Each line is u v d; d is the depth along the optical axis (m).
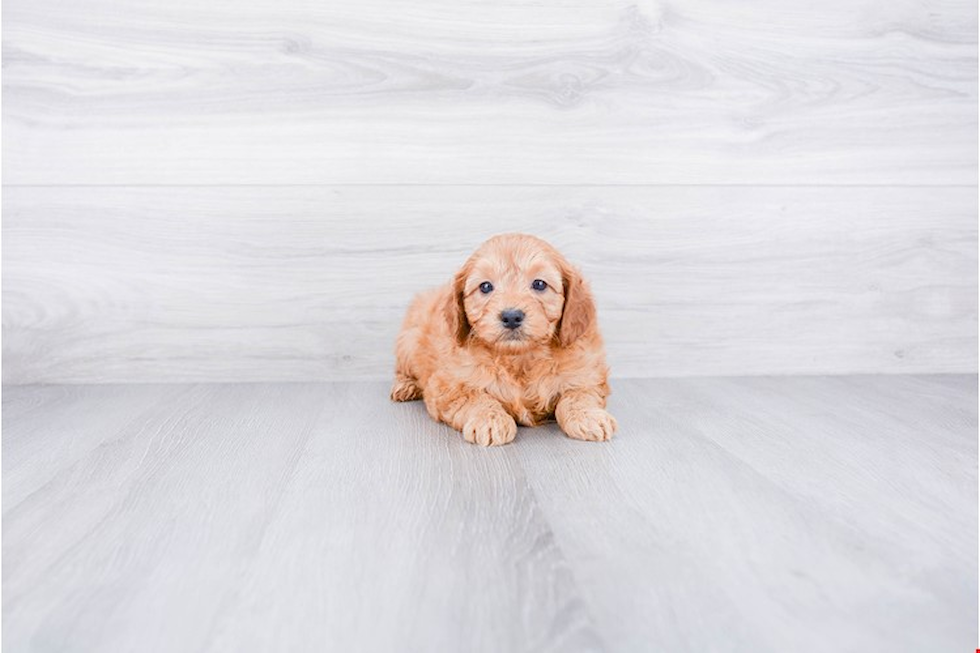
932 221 1.97
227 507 1.04
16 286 1.82
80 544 0.92
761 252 1.94
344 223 1.86
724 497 1.08
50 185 1.80
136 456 1.28
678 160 1.90
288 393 1.77
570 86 1.85
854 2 1.88
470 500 1.07
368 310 1.89
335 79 1.82
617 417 1.54
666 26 1.86
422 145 1.85
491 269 1.44
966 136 1.96
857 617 0.75
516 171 1.87
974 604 0.78
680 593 0.79
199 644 0.70
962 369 2.01
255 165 1.83
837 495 1.09
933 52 1.92
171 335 1.87
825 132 1.92
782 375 1.99
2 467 1.22
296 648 0.69
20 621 0.74
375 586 0.81
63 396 1.73
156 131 1.80
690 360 1.97
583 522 0.99
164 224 1.83
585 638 0.71
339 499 1.07
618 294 1.93
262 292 1.87
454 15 1.82
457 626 0.73
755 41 1.88
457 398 1.46
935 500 1.08
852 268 1.97
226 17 1.79
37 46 1.76
